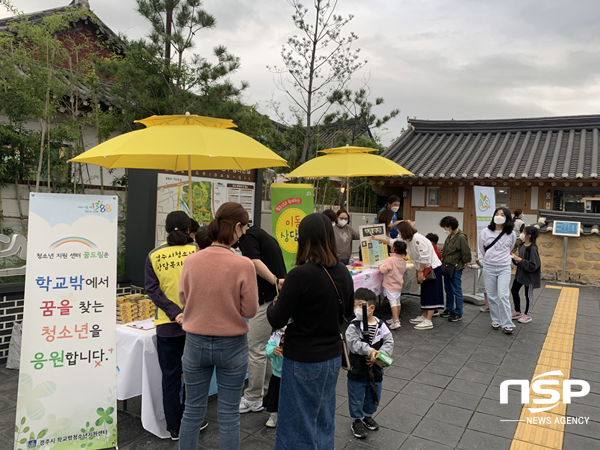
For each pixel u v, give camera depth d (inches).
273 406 130.6
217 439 127.7
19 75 203.3
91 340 120.6
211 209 232.8
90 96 265.3
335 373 99.1
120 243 258.4
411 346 217.6
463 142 597.0
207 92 267.9
